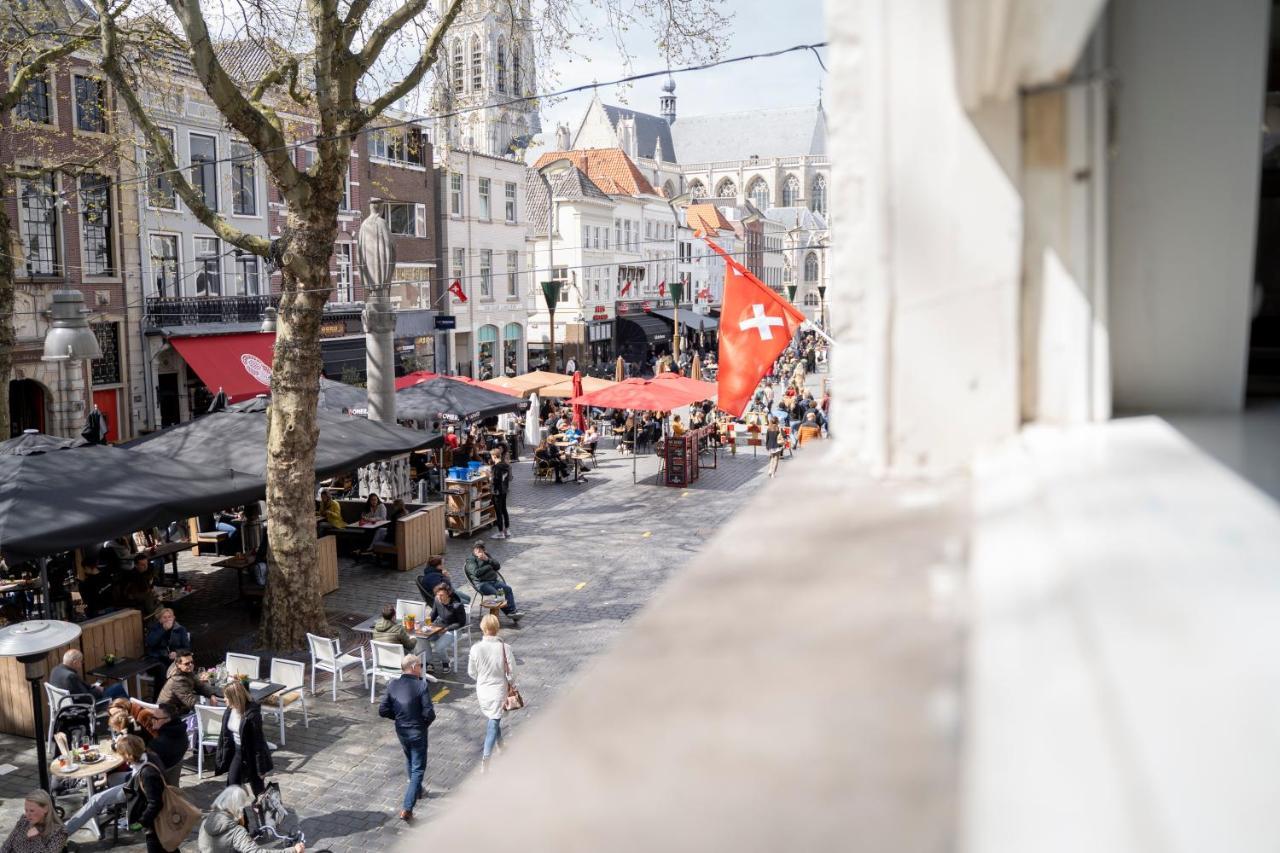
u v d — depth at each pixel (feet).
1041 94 4.02
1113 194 4.44
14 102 52.42
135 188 89.20
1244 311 4.43
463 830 1.61
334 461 50.34
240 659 37.76
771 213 344.28
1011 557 2.43
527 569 59.16
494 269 150.10
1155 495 2.53
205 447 50.26
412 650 40.52
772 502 3.79
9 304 55.21
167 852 26.12
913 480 4.01
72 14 72.90
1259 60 4.29
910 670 1.98
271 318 78.18
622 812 1.58
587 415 115.14
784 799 1.57
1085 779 1.33
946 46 4.11
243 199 101.14
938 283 4.23
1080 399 4.15
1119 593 1.80
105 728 35.63
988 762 1.53
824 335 38.34
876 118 4.23
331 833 29.71
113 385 88.94
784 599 2.54
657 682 2.08
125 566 46.68
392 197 126.41
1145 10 4.32
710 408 107.86
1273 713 1.29
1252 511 2.29
